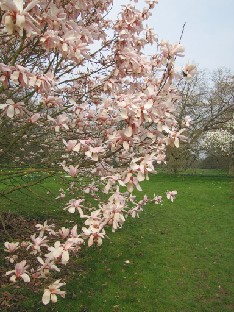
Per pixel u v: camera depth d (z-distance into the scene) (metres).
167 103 2.83
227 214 12.54
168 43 2.95
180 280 6.90
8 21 1.88
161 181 21.67
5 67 2.37
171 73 2.98
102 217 2.91
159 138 3.11
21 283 5.19
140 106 2.66
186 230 10.41
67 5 3.51
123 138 2.76
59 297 5.57
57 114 4.19
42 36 2.56
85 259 7.32
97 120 3.65
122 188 10.48
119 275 6.82
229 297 6.35
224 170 31.77
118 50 3.91
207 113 25.02
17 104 2.72
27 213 8.07
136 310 5.61
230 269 7.60
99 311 5.43
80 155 3.47
